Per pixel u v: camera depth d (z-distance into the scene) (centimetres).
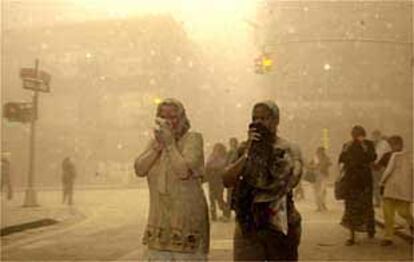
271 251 472
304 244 875
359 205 889
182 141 481
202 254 477
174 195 471
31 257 870
